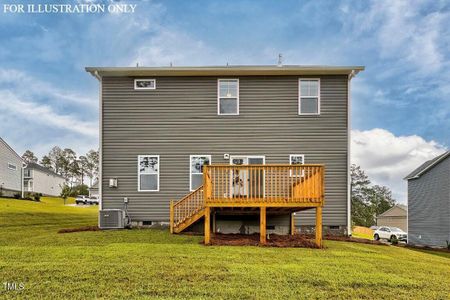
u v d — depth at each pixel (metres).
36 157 75.25
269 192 9.65
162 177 12.77
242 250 8.77
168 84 13.05
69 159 74.81
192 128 12.90
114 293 5.66
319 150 12.68
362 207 54.12
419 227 24.38
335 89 12.88
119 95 13.01
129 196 12.73
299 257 8.18
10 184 36.03
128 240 10.02
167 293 5.69
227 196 9.65
